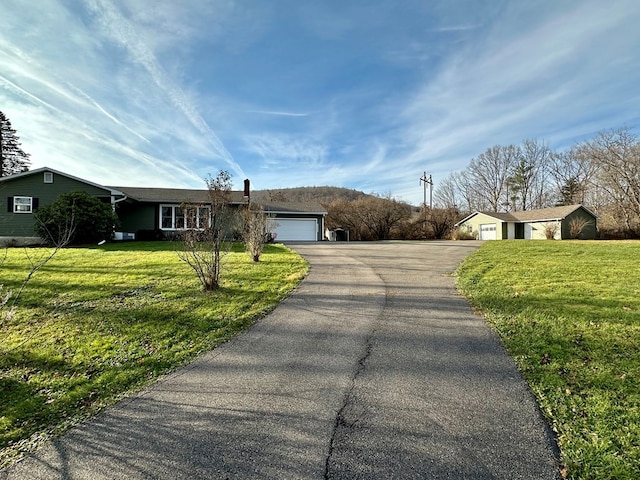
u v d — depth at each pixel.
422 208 35.50
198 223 7.60
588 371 3.31
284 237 24.00
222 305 5.93
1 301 4.29
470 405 2.80
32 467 2.18
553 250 13.06
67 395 3.10
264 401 2.94
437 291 6.87
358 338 4.40
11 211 16.58
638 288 6.57
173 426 2.60
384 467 2.09
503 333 4.47
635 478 1.95
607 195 31.97
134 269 9.14
